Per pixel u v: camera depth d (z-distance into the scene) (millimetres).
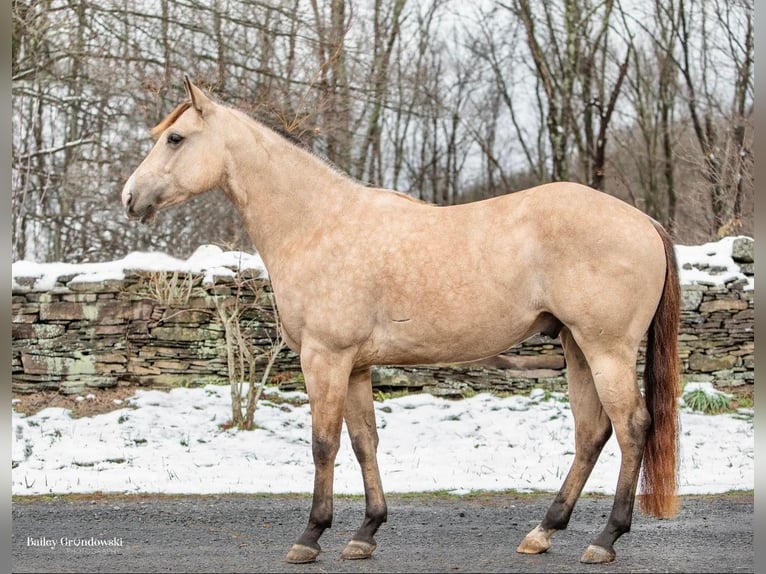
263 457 8461
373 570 4516
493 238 4699
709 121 20078
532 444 8922
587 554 4602
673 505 4539
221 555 5016
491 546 5195
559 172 17656
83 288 10180
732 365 10820
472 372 10617
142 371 10227
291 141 5172
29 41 13969
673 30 20578
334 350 4789
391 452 8656
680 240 17266
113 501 6812
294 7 14594
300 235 5016
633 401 4551
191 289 10297
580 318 4543
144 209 5133
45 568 4695
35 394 10031
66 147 14703
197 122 5137
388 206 4973
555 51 19562
